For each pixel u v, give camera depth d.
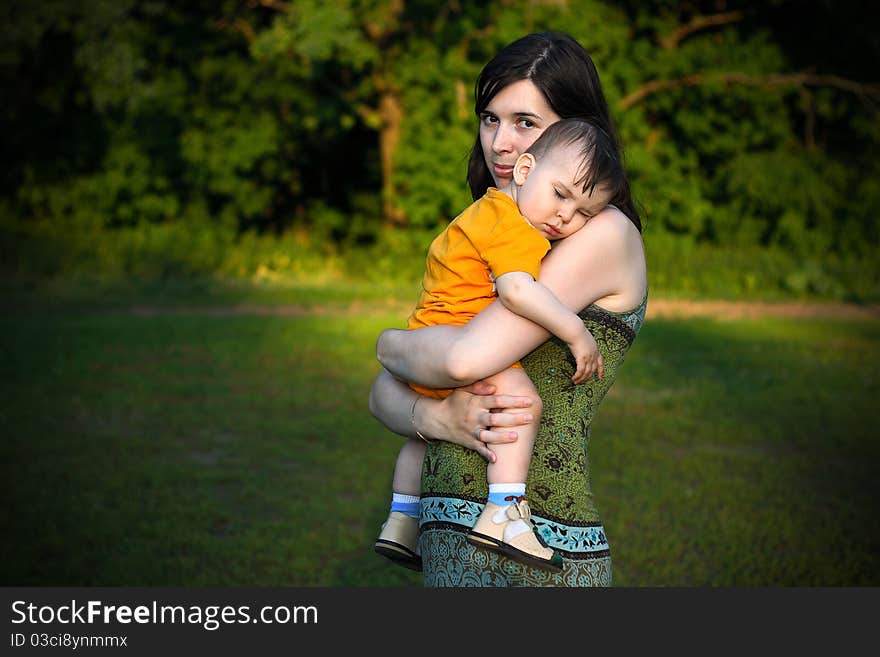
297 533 6.09
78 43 20.52
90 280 18.33
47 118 22.53
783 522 6.38
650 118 21.62
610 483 7.16
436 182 19.45
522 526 2.17
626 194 2.38
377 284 19.30
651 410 9.31
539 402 2.23
